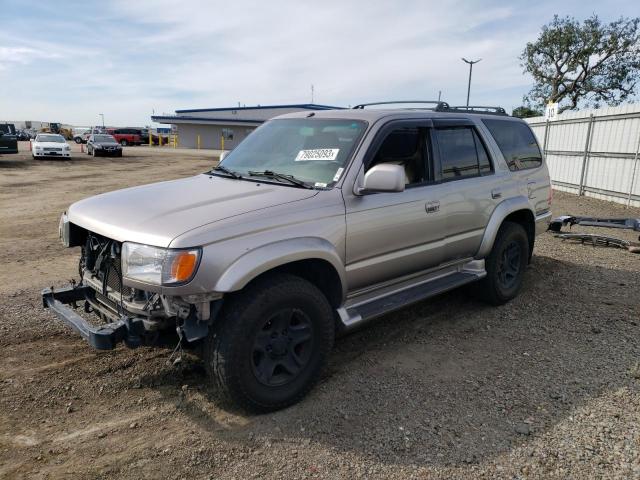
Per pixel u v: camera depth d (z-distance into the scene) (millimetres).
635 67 34125
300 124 4379
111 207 3506
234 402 3152
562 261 7035
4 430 3086
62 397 3451
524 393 3537
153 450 2922
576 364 3973
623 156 12680
